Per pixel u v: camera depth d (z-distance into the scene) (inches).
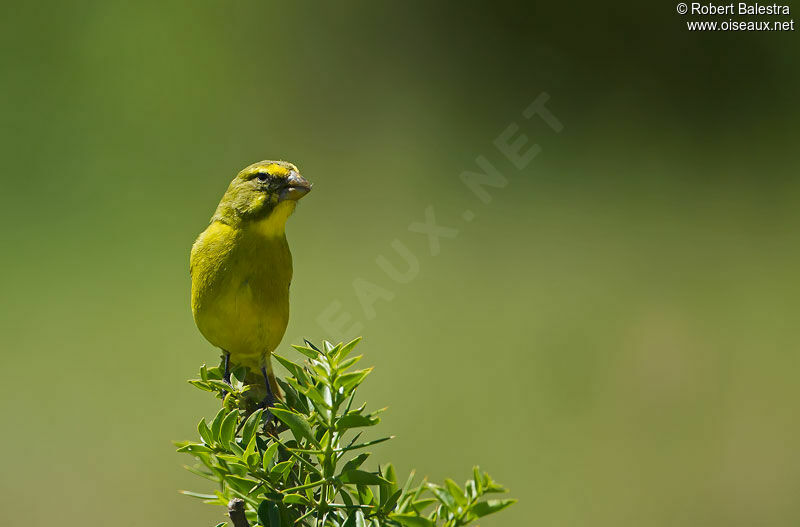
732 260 536.7
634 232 564.7
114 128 600.7
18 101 593.3
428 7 681.0
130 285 500.7
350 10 672.4
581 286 513.3
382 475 144.6
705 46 679.7
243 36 652.1
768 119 668.1
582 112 663.8
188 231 552.1
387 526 135.6
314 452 136.9
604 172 619.2
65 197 554.3
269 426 165.8
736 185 616.1
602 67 676.7
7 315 473.4
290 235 535.2
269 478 138.4
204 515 367.9
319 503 137.3
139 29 631.2
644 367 457.4
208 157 602.2
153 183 577.6
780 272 528.1
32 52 612.4
